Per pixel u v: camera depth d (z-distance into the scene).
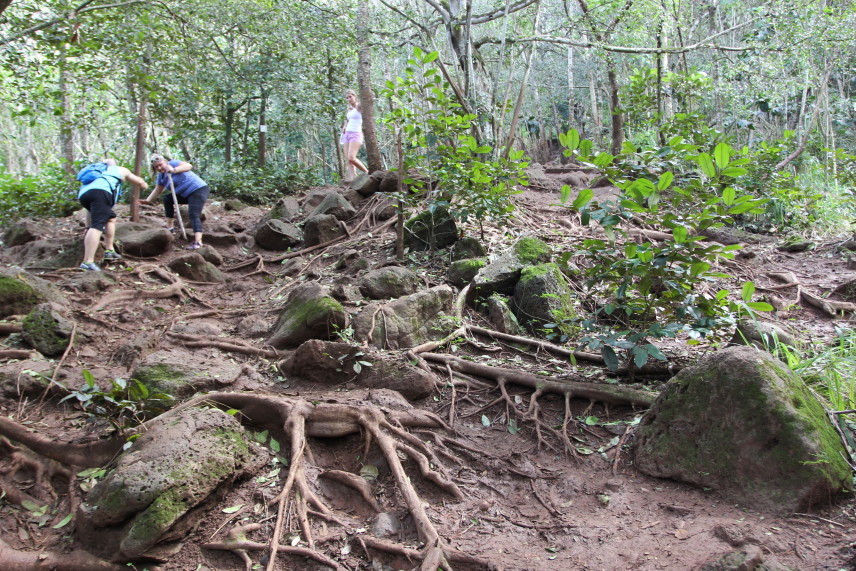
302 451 3.73
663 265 3.95
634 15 12.34
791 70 15.12
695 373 3.68
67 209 10.57
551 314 5.34
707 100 16.00
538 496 3.63
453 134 7.10
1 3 4.91
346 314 5.03
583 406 4.34
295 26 12.55
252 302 6.69
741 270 7.20
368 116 10.38
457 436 4.12
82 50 8.12
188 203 8.44
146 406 4.07
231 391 4.38
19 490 3.66
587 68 22.41
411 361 4.67
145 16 8.61
